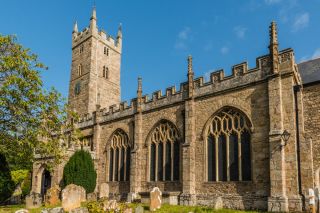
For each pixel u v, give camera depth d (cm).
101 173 3706
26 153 2514
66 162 3553
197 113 2795
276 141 2200
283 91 2280
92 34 5009
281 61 2333
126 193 3325
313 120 2280
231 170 2495
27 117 2366
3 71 2358
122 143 3556
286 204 2080
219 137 2625
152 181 3098
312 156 2200
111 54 5278
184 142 2838
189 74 2906
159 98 3203
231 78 2612
